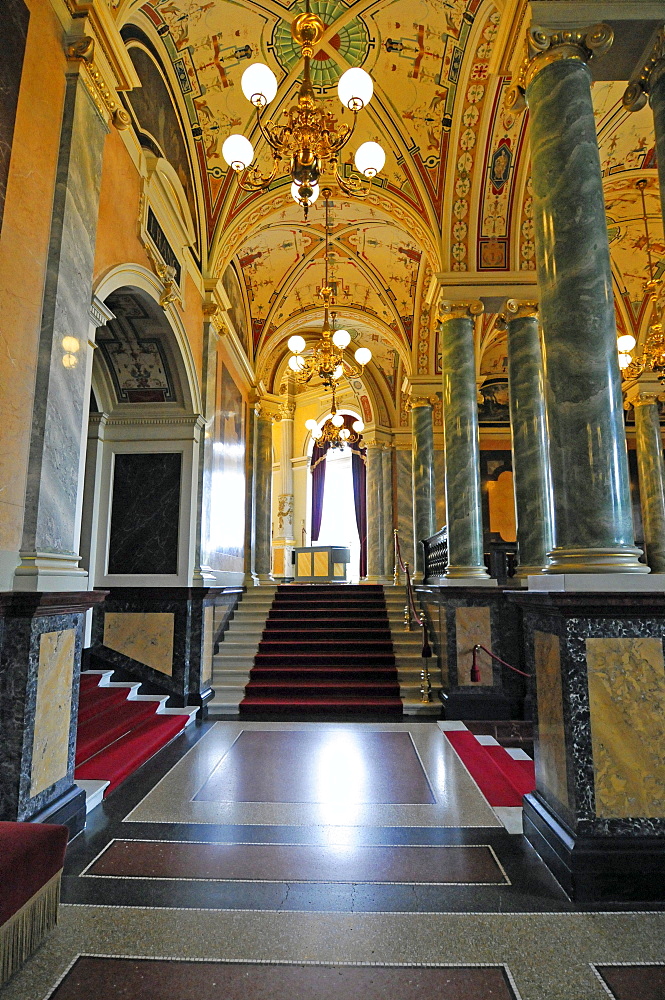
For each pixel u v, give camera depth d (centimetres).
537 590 343
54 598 341
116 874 321
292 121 460
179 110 706
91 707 591
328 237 1015
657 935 263
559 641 324
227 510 983
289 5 612
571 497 346
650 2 381
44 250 379
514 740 593
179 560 727
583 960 246
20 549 351
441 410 1308
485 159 714
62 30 405
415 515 1148
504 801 426
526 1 394
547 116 381
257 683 794
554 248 368
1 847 245
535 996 224
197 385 763
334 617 1003
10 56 343
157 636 716
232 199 804
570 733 310
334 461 1888
